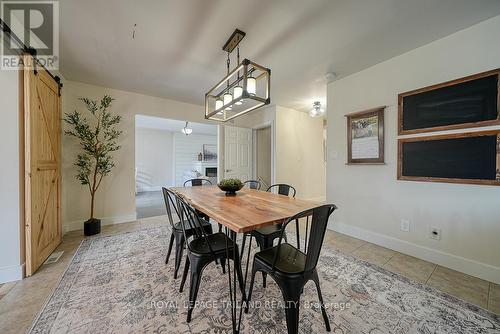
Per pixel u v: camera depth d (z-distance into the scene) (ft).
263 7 5.27
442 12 5.49
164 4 5.16
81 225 10.27
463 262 6.24
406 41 6.80
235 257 4.49
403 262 6.90
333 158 10.11
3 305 4.72
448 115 6.47
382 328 4.17
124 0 5.03
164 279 5.85
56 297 5.01
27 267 5.87
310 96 12.46
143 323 4.25
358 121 8.95
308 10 5.39
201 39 6.63
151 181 25.73
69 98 9.93
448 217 6.56
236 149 15.66
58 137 8.31
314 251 3.81
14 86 5.67
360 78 8.94
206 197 6.64
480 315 4.50
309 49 7.25
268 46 7.07
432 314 4.54
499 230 5.68
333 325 4.23
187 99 12.84
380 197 8.31
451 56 6.43
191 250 4.69
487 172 5.78
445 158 6.55
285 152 15.14
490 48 5.74
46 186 7.14
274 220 4.04
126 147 11.46
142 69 8.78
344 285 5.59
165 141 26.66
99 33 6.32
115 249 7.82
